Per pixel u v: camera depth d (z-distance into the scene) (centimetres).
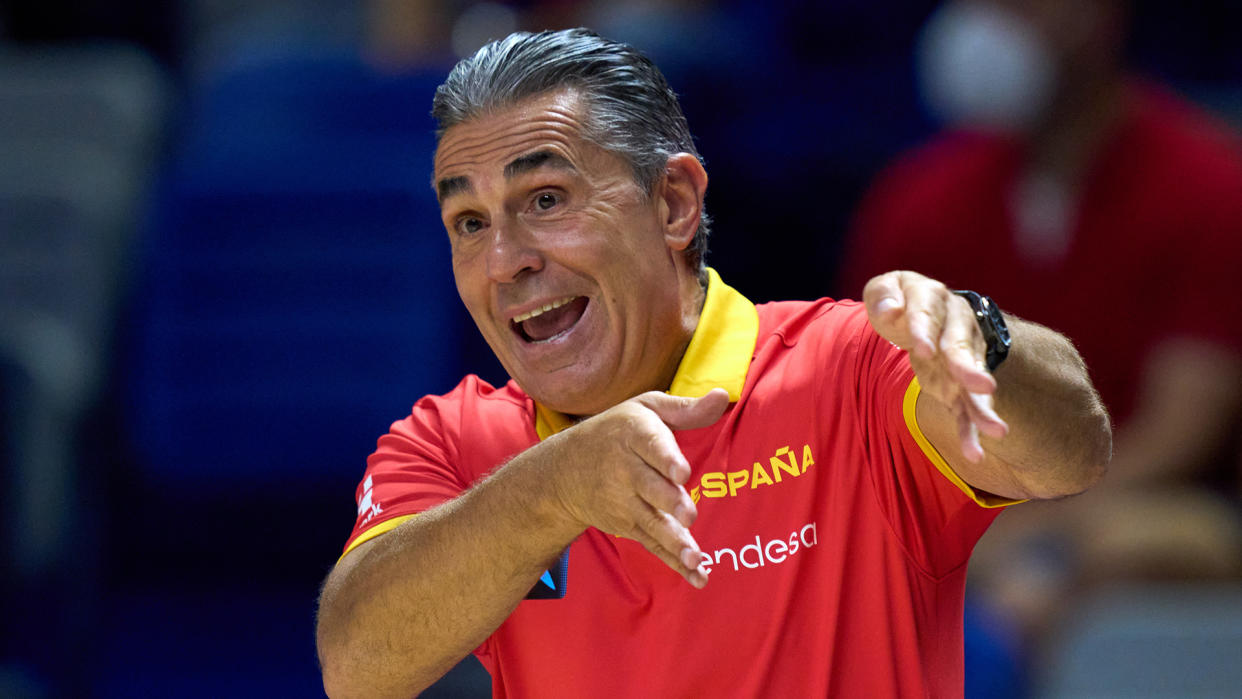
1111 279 1602
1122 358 1597
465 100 772
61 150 2245
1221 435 1570
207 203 2125
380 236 2094
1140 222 1595
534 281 761
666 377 803
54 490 1847
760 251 2186
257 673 1905
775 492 735
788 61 2414
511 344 783
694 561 582
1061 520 1531
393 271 2073
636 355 780
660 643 729
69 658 1827
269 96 2295
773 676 719
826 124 2266
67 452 1902
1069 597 1477
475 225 781
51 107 2316
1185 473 1548
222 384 2041
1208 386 1553
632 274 768
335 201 2109
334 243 2089
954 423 650
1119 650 1438
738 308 809
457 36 2391
